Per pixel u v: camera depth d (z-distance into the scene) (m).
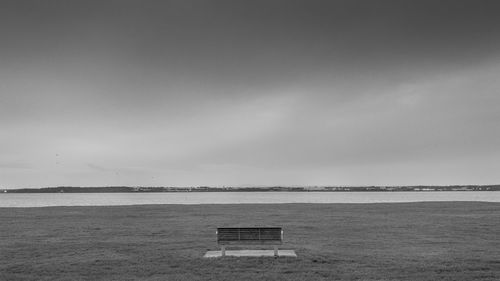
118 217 38.50
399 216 37.56
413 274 14.41
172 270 15.19
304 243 21.75
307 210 46.88
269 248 20.03
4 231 27.48
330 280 13.62
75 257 17.97
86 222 33.59
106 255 18.41
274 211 45.56
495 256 17.75
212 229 28.28
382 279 13.73
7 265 16.30
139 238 23.97
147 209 50.34
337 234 25.31
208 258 17.14
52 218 37.38
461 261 16.66
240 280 13.60
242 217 37.88
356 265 15.87
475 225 29.56
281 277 13.95
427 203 61.56
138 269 15.44
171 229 28.31
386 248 20.06
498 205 54.22
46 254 18.70
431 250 19.42
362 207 51.84
